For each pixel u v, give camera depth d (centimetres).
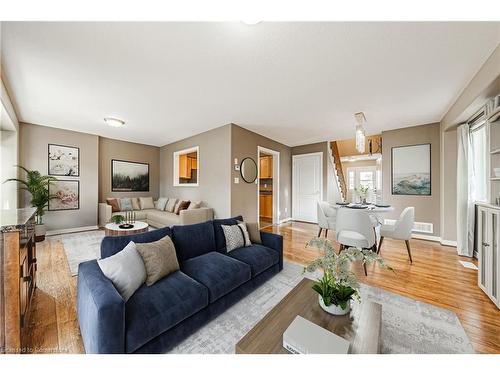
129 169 574
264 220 643
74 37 170
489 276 197
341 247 292
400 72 225
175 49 187
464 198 315
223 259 202
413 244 375
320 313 127
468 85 250
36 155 413
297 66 214
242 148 443
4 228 125
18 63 206
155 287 149
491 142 216
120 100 297
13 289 125
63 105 315
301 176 627
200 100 298
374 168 787
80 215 471
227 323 163
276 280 237
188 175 666
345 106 321
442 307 185
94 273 139
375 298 200
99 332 104
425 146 407
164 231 200
